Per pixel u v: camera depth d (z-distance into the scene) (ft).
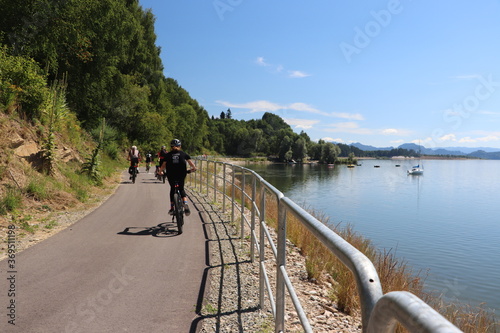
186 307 12.65
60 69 87.51
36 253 18.38
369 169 492.13
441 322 1.77
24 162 33.12
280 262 8.82
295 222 26.76
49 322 11.19
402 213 113.29
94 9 78.02
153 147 160.76
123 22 102.32
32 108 39.96
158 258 18.08
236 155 633.20
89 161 46.83
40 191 30.27
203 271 16.46
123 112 144.05
